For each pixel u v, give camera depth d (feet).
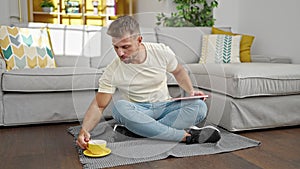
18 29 8.50
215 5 12.75
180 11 13.04
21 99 7.34
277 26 10.03
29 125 7.49
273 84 6.88
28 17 17.26
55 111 7.58
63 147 5.75
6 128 7.22
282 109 7.06
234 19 12.36
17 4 15.88
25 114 7.39
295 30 9.21
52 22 18.40
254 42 11.30
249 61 9.50
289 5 9.43
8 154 5.36
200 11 13.32
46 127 7.29
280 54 9.95
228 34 9.97
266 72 6.86
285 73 7.00
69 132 6.78
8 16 14.82
